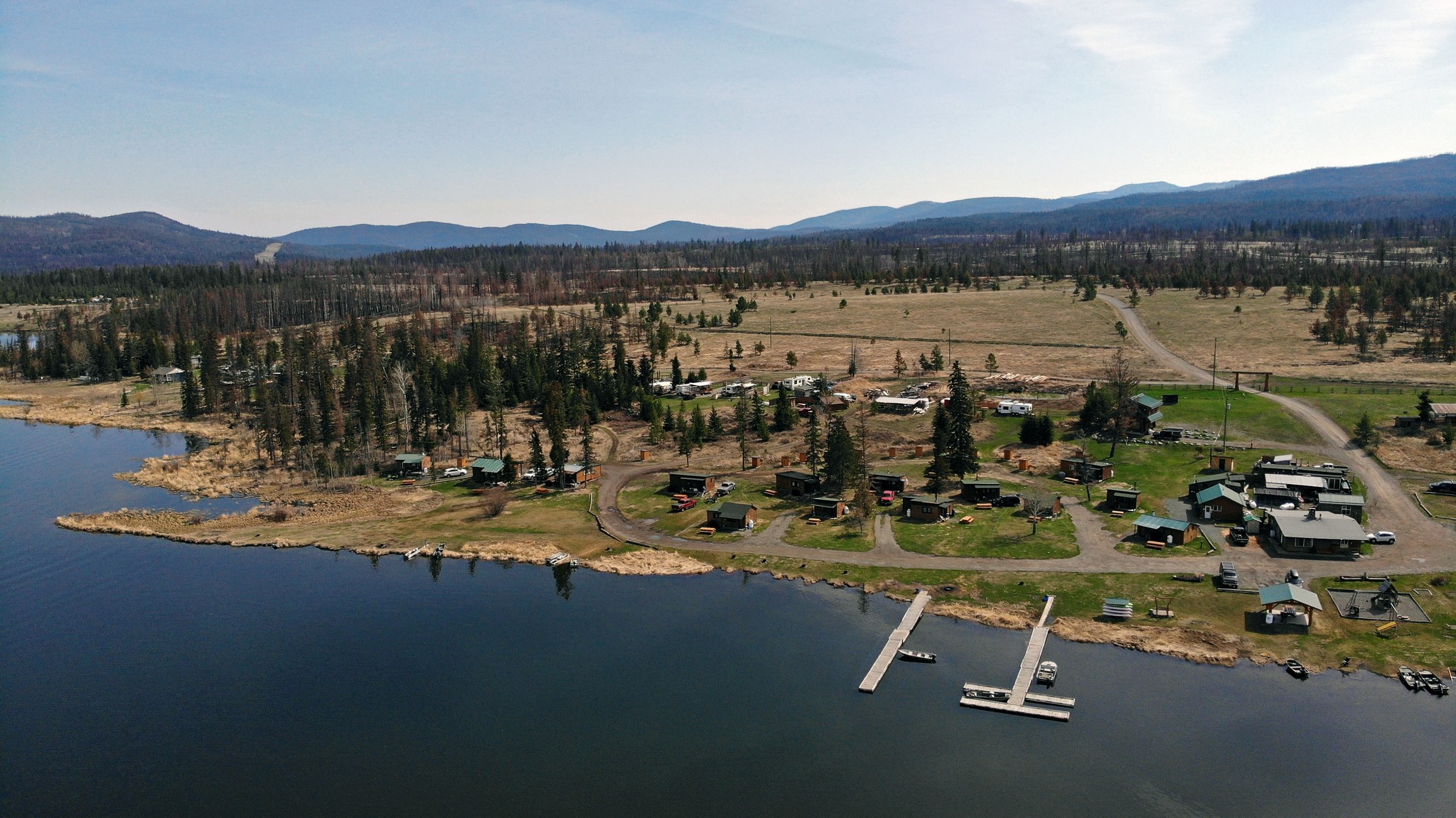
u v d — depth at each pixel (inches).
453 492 5880.9
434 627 3905.0
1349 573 3897.6
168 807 2733.8
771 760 2893.7
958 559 4318.4
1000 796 2684.5
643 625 3858.3
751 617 3897.6
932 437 6314.0
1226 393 7086.6
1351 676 3213.6
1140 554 4227.4
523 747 2999.5
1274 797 2640.3
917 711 3137.3
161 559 4776.1
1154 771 2773.1
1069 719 3036.4
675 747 2977.4
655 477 5954.7
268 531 5182.1
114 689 3410.4
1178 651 3410.4
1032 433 6151.6
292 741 3068.4
